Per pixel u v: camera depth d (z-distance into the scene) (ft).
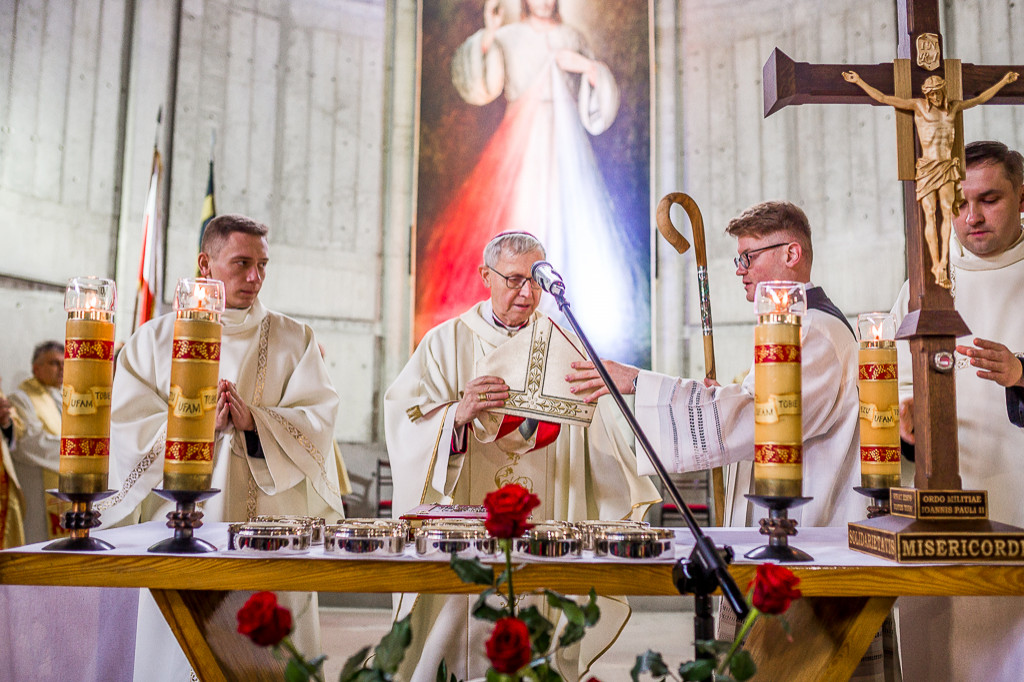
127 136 21.25
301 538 5.00
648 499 9.70
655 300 24.14
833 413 8.17
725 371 23.24
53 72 19.84
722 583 3.85
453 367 10.12
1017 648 6.28
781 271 9.31
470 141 25.26
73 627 5.90
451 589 4.81
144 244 21.31
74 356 5.24
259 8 23.43
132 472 9.55
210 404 5.23
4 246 18.89
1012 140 18.70
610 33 24.98
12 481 17.37
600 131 24.90
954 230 10.69
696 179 23.99
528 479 9.67
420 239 24.97
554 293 6.01
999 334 10.34
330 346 24.00
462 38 25.26
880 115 21.56
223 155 22.82
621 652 15.38
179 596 4.95
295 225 23.79
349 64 24.70
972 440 9.53
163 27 21.84
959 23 19.65
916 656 7.15
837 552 5.42
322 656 3.53
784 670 5.47
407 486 9.44
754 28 23.34
